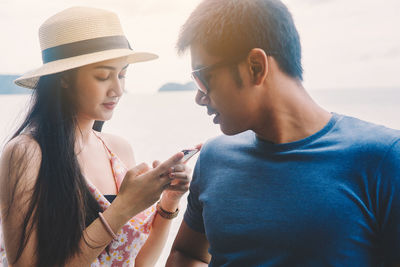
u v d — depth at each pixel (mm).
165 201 1336
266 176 827
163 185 1096
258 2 771
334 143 773
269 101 799
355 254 715
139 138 8016
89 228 1080
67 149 1090
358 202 719
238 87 788
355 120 811
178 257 1066
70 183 1064
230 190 872
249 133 949
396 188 674
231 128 853
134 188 1078
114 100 1193
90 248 1063
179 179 1113
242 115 818
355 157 736
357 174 728
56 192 1036
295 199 771
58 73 1110
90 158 1285
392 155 696
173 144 7246
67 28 1117
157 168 1067
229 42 764
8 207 1012
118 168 1345
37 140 1057
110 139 1447
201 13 804
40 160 1046
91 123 1290
